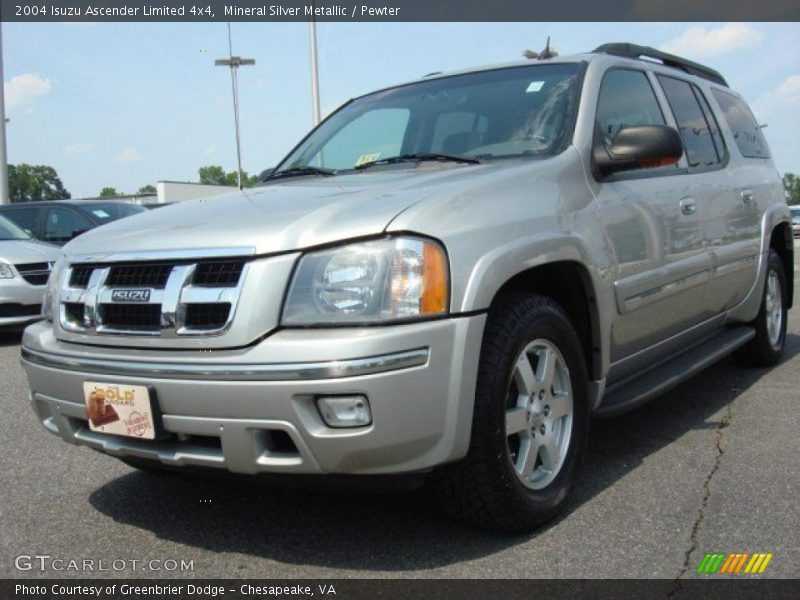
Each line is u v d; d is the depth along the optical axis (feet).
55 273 10.73
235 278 8.75
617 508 10.57
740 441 13.25
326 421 8.32
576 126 11.77
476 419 9.02
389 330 8.30
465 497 9.27
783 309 19.40
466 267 8.86
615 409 11.63
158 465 9.62
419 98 13.85
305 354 8.21
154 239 9.61
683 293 13.61
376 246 8.61
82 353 9.62
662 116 14.42
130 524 10.71
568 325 10.53
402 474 8.68
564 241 10.27
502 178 10.12
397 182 10.29
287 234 8.78
